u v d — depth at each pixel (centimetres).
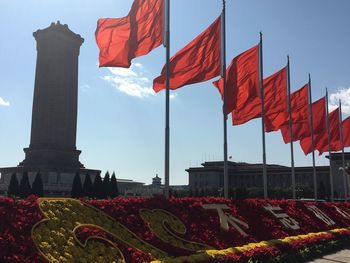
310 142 4525
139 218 1648
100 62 2102
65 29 10781
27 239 1213
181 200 2012
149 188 17125
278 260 1861
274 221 2461
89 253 1304
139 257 1398
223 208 2186
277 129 3591
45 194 9969
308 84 3884
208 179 16800
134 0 2095
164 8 2148
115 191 8900
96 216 1511
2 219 1248
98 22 2103
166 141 2056
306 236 2442
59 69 10694
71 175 10544
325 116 4212
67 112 10806
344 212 3772
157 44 2119
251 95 2731
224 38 2400
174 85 2256
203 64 2317
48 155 10369
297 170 15588
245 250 1784
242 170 16850
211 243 1773
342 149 4881
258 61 2766
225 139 2498
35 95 10725
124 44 2094
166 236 1644
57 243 1273
